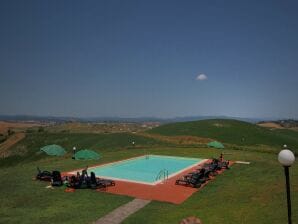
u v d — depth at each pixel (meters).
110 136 73.00
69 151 64.25
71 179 23.86
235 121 101.94
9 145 81.62
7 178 26.94
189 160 40.06
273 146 75.31
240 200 19.50
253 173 28.41
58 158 45.78
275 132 101.31
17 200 20.47
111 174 30.62
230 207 18.17
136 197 21.25
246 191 21.58
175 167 35.50
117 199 20.70
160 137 72.12
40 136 84.56
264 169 30.16
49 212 18.05
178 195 21.88
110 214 17.70
